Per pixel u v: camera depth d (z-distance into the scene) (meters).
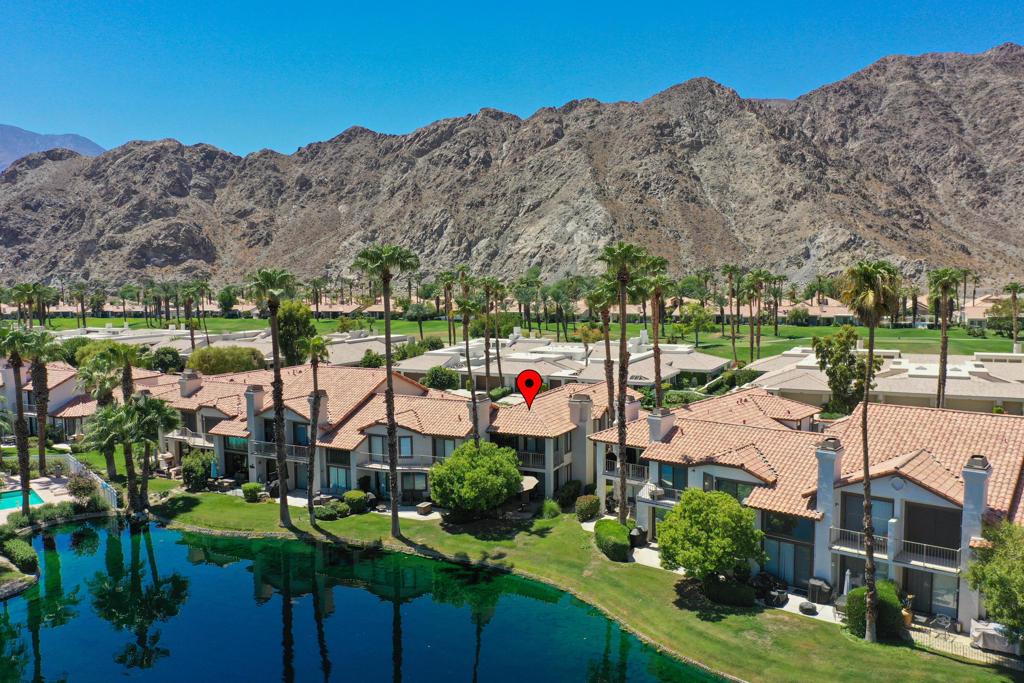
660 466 41.53
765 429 40.47
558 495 49.91
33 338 48.53
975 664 28.30
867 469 30.61
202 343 112.25
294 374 63.47
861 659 29.00
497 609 36.38
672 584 36.78
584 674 30.22
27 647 33.69
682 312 166.00
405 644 33.31
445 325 197.88
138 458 62.41
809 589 34.28
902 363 84.31
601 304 50.66
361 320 187.12
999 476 31.86
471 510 46.41
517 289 177.38
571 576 38.72
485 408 50.84
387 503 51.03
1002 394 67.00
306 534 45.97
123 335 122.56
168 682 30.50
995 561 27.00
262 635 34.53
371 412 53.59
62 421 69.75
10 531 45.22
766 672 28.81
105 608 37.53
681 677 29.62
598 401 55.97
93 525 48.91
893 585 31.86
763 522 36.72
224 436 55.88
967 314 181.00
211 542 45.78
